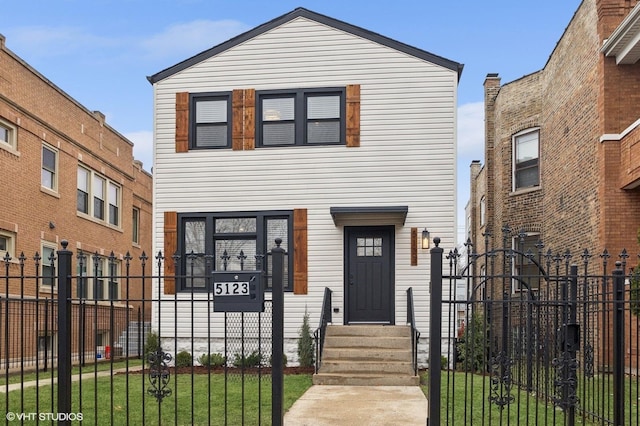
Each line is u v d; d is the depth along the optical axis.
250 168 12.12
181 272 12.06
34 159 14.19
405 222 11.70
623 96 10.55
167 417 6.31
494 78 17.98
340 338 10.40
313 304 11.74
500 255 15.74
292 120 12.19
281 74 12.20
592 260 11.10
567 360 5.08
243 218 12.16
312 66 12.12
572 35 12.48
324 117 12.13
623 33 9.74
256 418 6.29
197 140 12.39
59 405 5.22
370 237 11.95
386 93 11.90
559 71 13.47
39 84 14.46
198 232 12.25
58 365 5.26
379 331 10.75
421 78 11.84
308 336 11.19
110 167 18.75
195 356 11.81
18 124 13.46
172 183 12.27
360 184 11.83
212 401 7.24
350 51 12.04
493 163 17.77
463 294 18.05
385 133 11.85
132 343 15.92
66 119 15.87
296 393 7.96
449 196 11.63
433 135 11.74
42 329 13.58
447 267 11.51
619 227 10.39
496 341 8.90
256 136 12.18
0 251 12.87
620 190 10.46
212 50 12.37
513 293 13.93
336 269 11.78
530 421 6.13
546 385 5.20
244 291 5.03
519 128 15.63
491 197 17.78
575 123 12.27
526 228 15.26
